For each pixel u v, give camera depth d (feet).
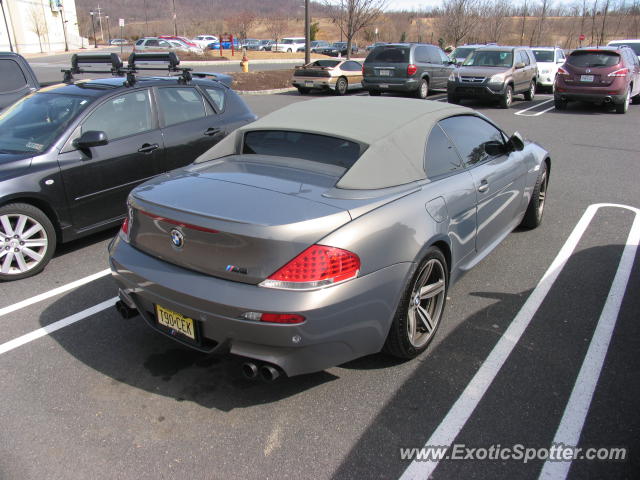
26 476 7.68
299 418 8.91
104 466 7.89
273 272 8.08
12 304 12.94
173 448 8.25
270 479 7.66
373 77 54.95
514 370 10.16
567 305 12.67
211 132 19.40
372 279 8.68
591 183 24.12
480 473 7.77
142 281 9.21
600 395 9.43
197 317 8.52
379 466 7.90
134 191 10.14
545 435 8.50
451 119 12.55
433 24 170.81
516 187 14.89
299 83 61.31
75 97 16.53
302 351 8.27
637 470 7.83
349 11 77.36
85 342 11.27
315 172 10.07
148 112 17.65
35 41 169.07
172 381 9.95
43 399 9.38
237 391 9.64
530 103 53.88
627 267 14.84
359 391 9.59
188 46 134.21
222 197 9.12
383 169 9.99
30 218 14.32
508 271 14.60
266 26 273.95
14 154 14.76
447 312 12.35
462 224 11.48
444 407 9.16
